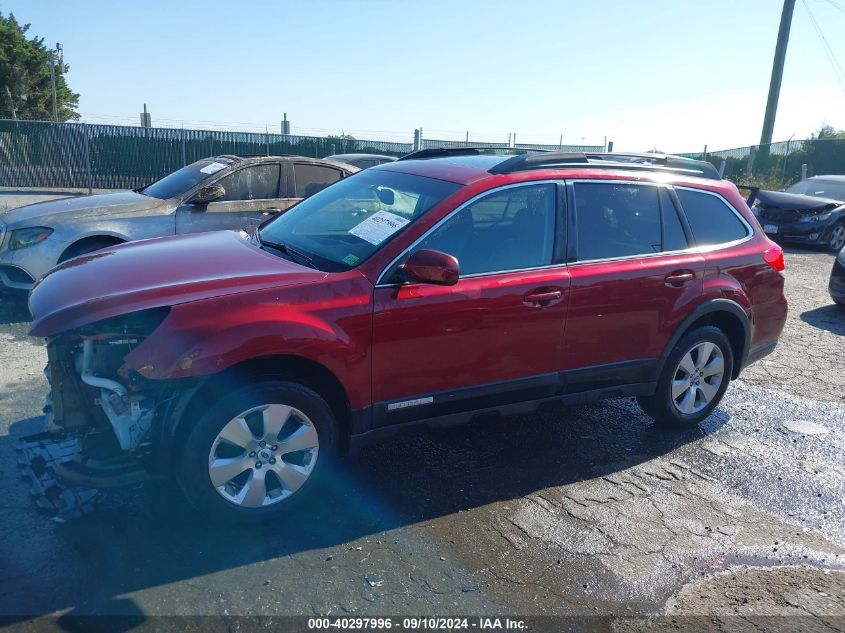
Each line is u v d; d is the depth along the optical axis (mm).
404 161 4977
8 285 7062
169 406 3305
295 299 3498
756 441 5109
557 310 4234
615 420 5391
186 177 8266
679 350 4902
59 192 19750
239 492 3523
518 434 5000
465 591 3244
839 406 5875
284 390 3486
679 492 4309
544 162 4402
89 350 3391
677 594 3332
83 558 3260
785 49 23312
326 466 3752
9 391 5148
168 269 3723
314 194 5090
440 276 3551
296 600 3094
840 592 3414
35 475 3703
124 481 3352
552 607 3182
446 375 3961
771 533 3908
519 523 3842
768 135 24094
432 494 4090
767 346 5504
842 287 8969
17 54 46906
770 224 14930
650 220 4746
